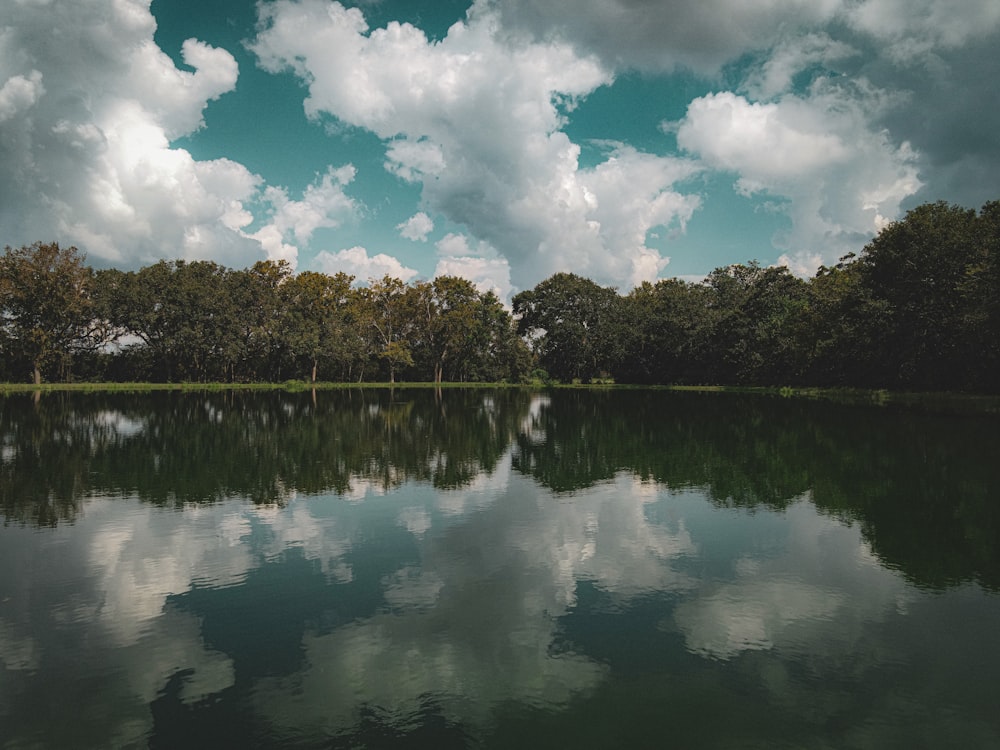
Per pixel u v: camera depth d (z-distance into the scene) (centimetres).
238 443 2277
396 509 1288
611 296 9606
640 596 827
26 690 607
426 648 686
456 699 587
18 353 6397
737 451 2103
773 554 998
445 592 844
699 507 1305
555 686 607
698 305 8194
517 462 1873
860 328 4747
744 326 7144
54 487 1498
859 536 1095
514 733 534
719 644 693
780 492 1449
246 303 7462
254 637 716
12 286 6081
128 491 1452
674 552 1010
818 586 862
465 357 9538
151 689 609
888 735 531
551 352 9519
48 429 2664
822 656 666
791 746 516
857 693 595
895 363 4719
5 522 1188
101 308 6588
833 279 6166
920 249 4353
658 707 571
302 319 7688
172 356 7656
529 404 4597
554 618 761
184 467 1770
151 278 7012
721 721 550
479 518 1216
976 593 836
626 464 1839
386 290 8912
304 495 1414
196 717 562
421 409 4025
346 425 2938
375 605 802
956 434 2562
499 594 836
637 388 8031
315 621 756
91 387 6288
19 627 743
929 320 4378
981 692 597
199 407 3975
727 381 7919
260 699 589
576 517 1223
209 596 833
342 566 945
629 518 1216
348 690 603
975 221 4272
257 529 1141
